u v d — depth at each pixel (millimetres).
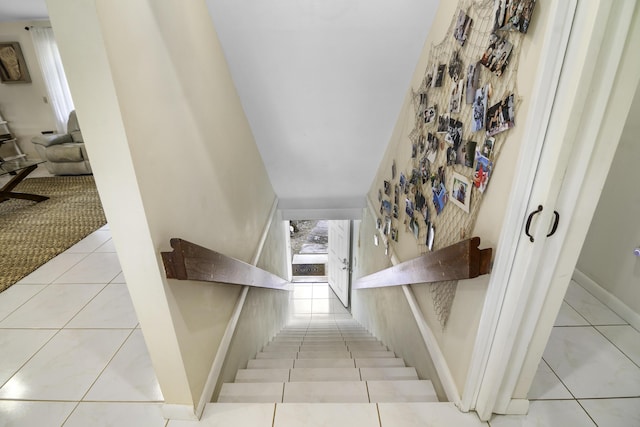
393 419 1240
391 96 2084
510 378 1143
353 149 2674
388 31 1670
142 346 1667
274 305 3449
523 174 841
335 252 5410
